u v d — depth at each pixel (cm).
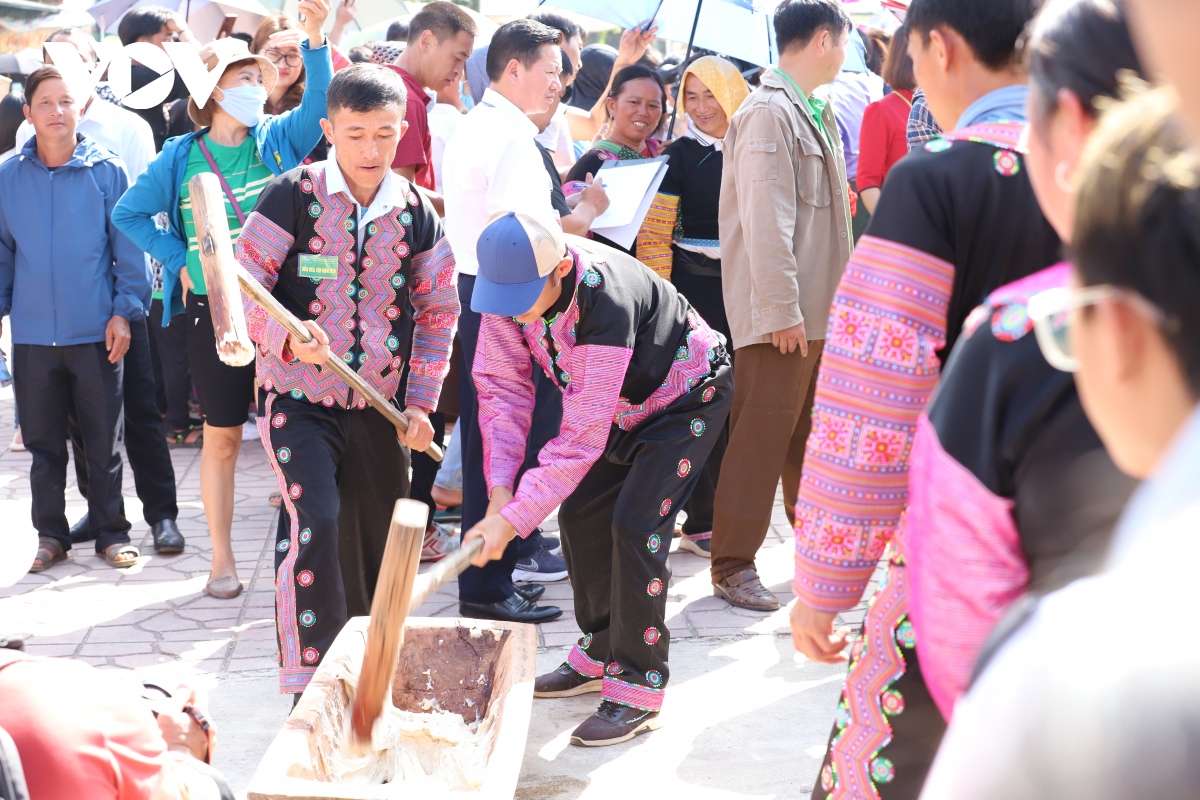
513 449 336
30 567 510
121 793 177
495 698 286
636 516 338
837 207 446
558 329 313
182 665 409
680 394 339
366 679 249
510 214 300
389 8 872
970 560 145
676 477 339
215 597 475
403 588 242
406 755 273
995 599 144
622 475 354
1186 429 70
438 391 374
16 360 504
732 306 445
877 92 612
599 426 304
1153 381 78
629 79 522
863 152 507
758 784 324
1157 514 67
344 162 343
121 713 180
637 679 350
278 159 446
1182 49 57
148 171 441
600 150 522
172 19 681
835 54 438
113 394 512
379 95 336
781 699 377
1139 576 66
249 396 469
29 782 169
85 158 501
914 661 174
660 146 539
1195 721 58
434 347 372
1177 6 57
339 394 352
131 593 481
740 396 446
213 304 260
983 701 75
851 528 182
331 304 350
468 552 279
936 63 194
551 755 342
